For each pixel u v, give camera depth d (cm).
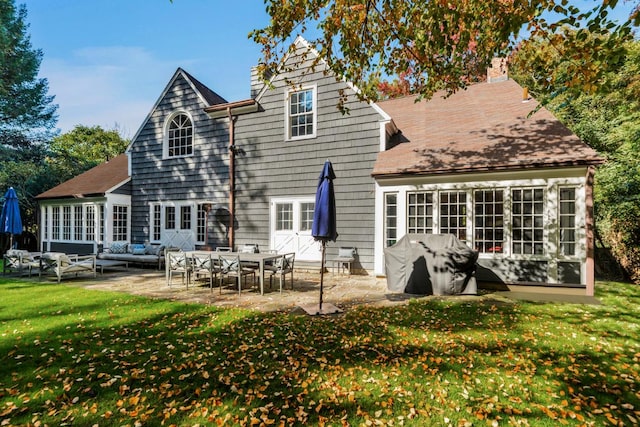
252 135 1253
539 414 294
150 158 1461
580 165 746
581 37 432
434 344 450
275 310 623
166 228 1433
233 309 625
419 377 358
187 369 374
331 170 634
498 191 853
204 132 1346
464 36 569
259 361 394
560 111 1355
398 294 773
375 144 1061
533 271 798
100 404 306
